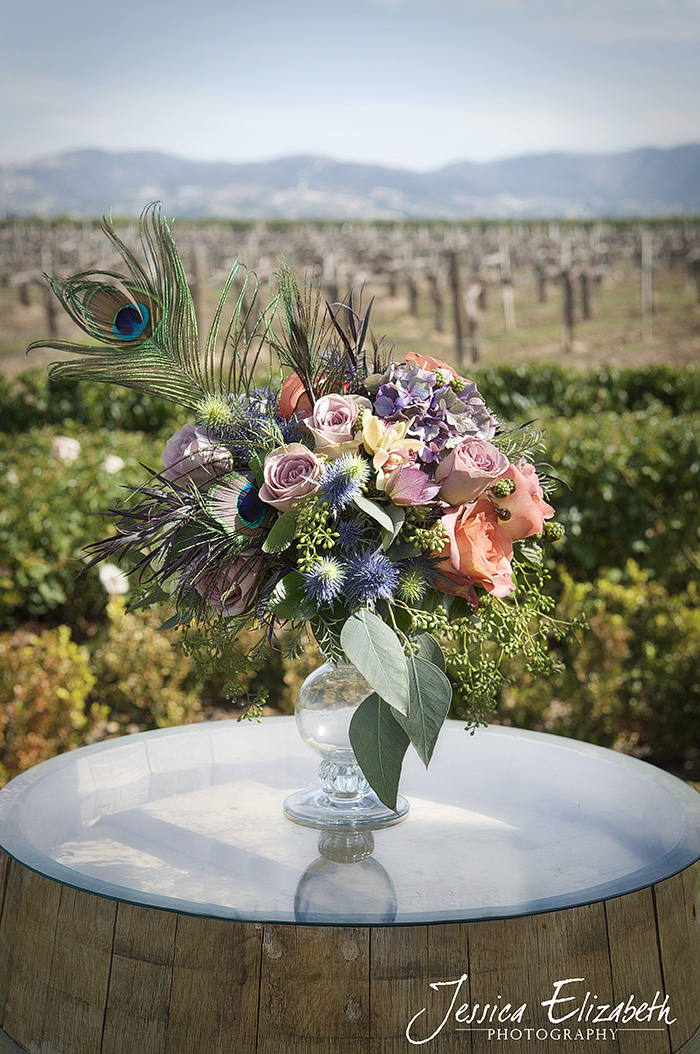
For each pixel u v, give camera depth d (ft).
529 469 5.35
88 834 5.22
